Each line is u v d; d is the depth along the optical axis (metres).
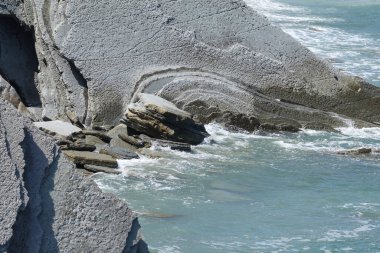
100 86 26.11
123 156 22.19
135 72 26.48
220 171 21.84
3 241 9.78
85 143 22.50
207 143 24.41
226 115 26.41
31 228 10.30
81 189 10.73
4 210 9.92
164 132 23.59
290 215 18.64
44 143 10.76
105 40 26.58
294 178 21.61
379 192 20.58
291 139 25.91
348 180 21.55
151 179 20.69
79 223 10.61
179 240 16.61
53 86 26.50
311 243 16.91
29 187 10.46
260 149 24.41
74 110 25.97
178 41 27.17
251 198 19.80
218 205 19.06
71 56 26.22
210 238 16.89
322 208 19.25
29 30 27.45
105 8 26.84
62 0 26.91
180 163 22.27
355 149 24.41
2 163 10.09
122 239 10.73
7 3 27.28
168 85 26.45
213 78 27.12
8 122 10.55
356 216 18.70
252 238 17.05
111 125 25.78
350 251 16.52
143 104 23.89
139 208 18.44
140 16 27.05
